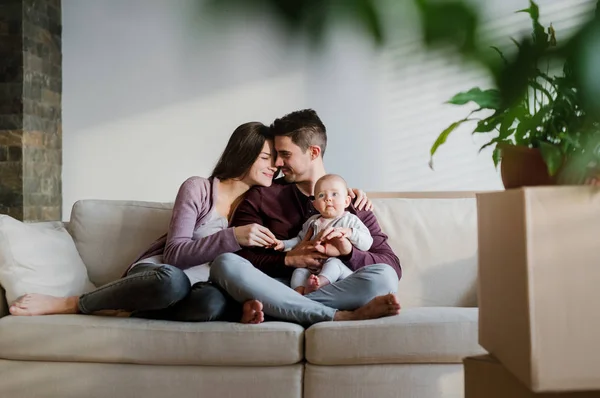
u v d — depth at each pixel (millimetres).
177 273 2137
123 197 4605
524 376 1129
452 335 2010
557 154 1117
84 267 2564
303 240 2539
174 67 4543
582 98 360
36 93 4324
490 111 4195
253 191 2662
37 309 2193
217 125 4559
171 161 4586
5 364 2111
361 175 4504
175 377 2064
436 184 4453
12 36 4172
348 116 4492
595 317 1105
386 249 2490
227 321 2162
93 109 4609
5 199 4188
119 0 4578
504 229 1252
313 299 2240
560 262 1105
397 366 2021
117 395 2072
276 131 2709
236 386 2049
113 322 2107
